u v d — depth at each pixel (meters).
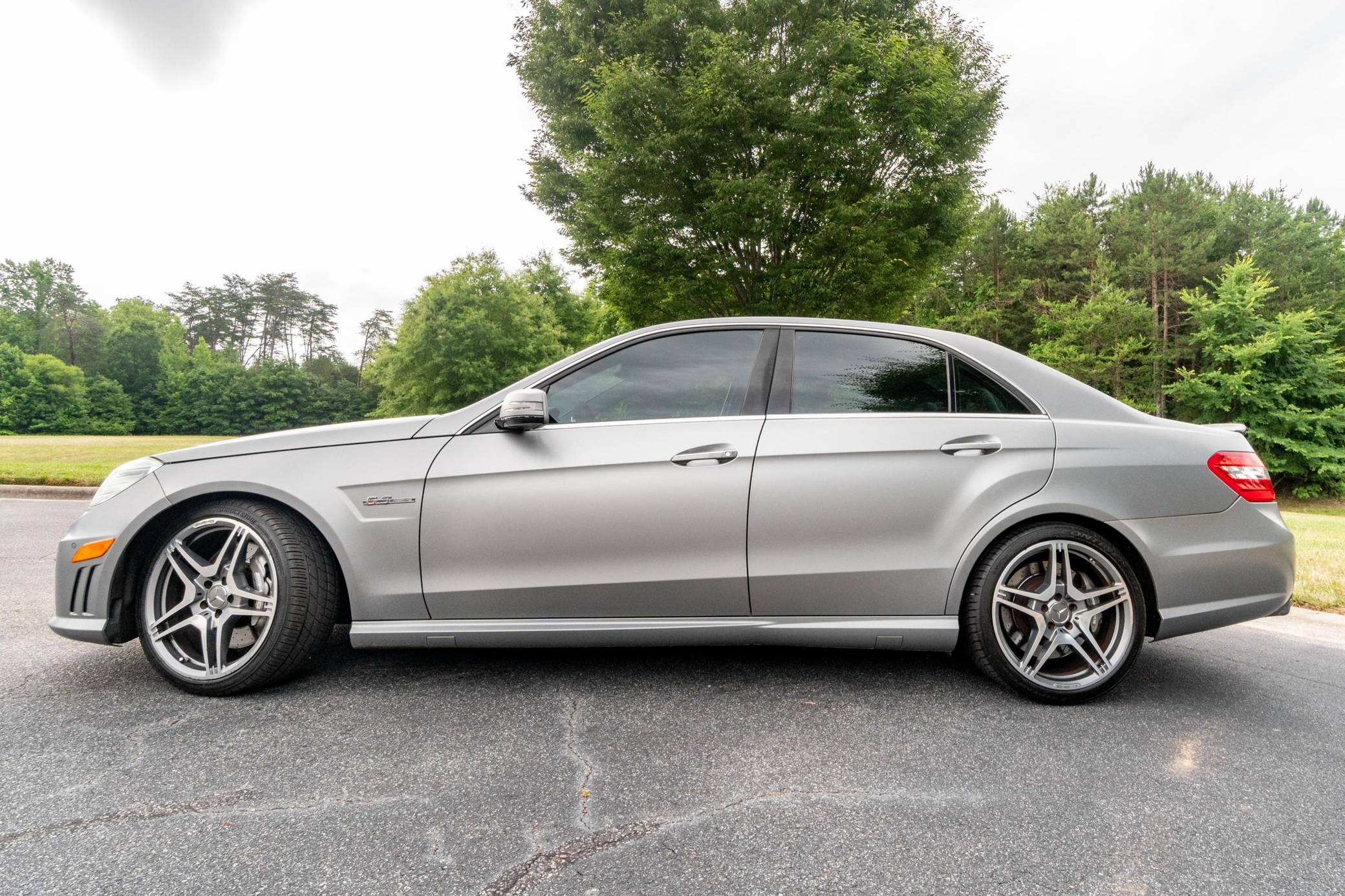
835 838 1.79
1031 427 2.83
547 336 33.53
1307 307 29.05
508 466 2.74
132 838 1.74
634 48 10.98
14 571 4.86
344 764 2.17
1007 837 1.81
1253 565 2.76
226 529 2.75
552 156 13.59
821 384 2.91
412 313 34.84
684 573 2.73
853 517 2.74
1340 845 1.79
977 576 2.78
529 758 2.23
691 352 2.96
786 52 10.22
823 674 3.05
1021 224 38.62
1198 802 2.01
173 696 2.71
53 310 96.38
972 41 11.47
